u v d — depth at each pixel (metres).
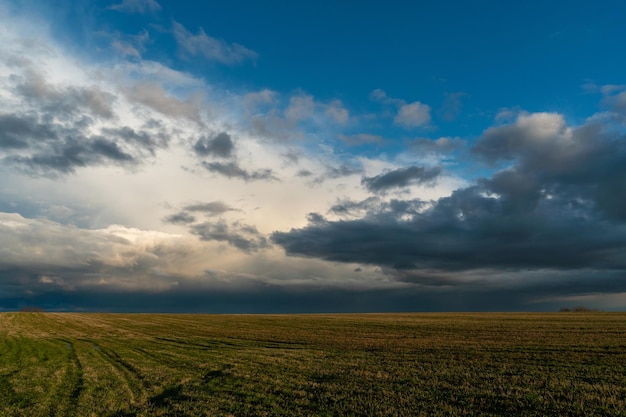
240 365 32.03
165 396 22.62
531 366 28.31
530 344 39.53
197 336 58.75
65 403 21.11
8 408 20.25
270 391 22.94
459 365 29.58
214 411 19.28
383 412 18.39
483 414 17.80
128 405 20.66
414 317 96.25
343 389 22.88
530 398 19.91
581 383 22.66
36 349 45.06
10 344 50.34
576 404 18.69
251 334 60.22
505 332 52.19
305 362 32.78
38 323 83.38
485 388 22.16
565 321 70.38
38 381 26.58
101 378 27.53
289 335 57.09
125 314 117.38
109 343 50.84
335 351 39.41
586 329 53.50
